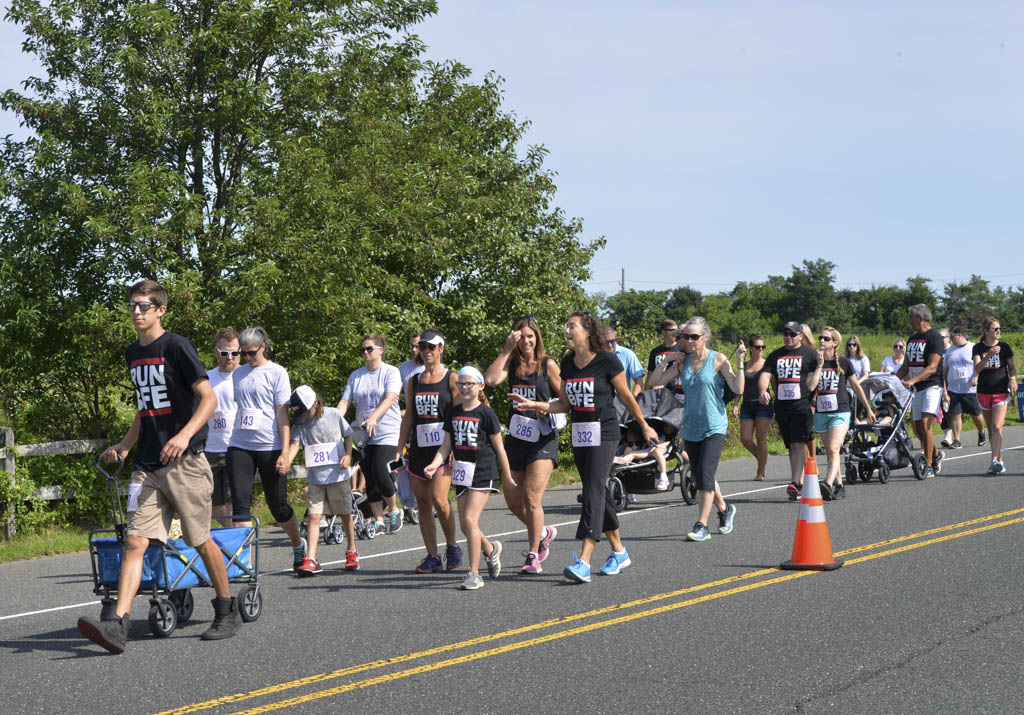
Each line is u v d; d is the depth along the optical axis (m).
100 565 6.80
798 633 6.53
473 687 5.54
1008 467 15.96
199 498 6.69
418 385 9.01
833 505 12.46
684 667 5.82
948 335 19.58
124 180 13.75
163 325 13.58
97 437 14.51
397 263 18.42
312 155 14.66
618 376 8.31
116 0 14.91
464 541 10.91
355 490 12.02
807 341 13.14
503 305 20.55
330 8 16.09
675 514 12.34
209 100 14.97
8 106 14.64
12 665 6.26
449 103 21.95
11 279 13.36
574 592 7.95
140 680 5.84
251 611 7.32
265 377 9.16
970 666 5.74
